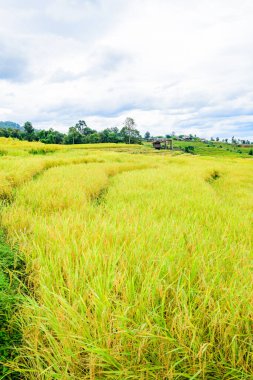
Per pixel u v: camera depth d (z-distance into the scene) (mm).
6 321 2322
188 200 7113
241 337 1860
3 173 9000
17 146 34250
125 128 155750
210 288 2131
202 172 16734
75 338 1853
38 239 3646
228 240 3730
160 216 5500
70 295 2311
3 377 1887
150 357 1807
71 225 3930
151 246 3129
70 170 12461
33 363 1900
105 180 10984
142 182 10453
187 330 1862
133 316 2041
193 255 2754
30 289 2838
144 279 2412
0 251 3424
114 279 2215
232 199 9383
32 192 6938
